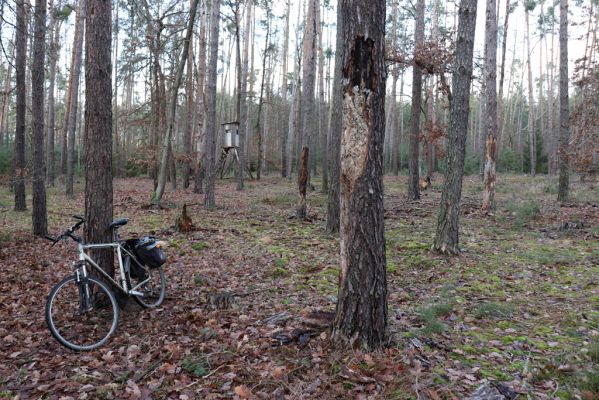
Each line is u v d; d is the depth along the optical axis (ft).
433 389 11.30
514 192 58.75
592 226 34.40
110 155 17.74
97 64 17.06
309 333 14.40
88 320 16.60
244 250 28.55
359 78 12.47
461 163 26.73
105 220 17.52
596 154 43.83
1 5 26.22
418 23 50.93
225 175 110.63
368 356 12.56
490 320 16.65
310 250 28.35
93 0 17.06
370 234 12.87
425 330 14.90
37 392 12.02
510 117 169.58
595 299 18.72
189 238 32.12
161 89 67.41
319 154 131.44
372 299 13.03
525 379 12.04
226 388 11.80
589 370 12.34
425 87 87.86
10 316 17.76
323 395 11.22
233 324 16.16
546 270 23.68
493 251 27.99
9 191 67.67
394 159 109.50
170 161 70.79
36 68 33.06
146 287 18.21
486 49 43.29
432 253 27.32
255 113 163.84
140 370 13.02
